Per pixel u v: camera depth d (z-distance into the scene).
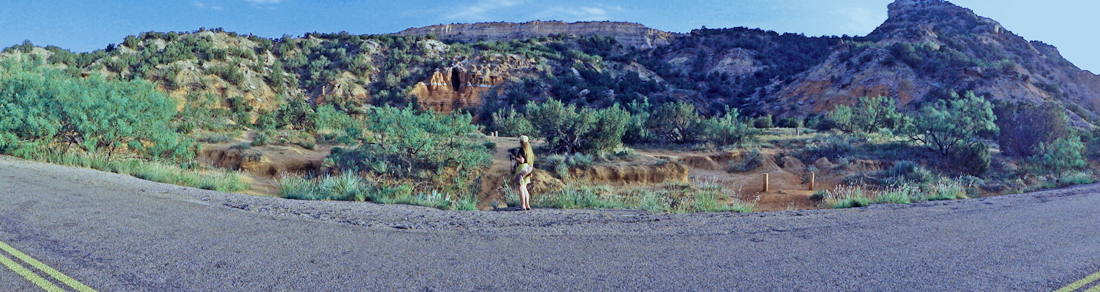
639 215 6.91
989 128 24.45
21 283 3.14
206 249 4.14
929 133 26.38
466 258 4.15
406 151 17.09
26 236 4.29
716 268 3.96
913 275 3.81
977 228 5.84
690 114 31.08
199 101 52.66
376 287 3.34
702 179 20.44
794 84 88.31
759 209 14.23
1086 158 24.27
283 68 78.62
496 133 34.97
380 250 4.34
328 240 4.66
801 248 4.71
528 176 8.66
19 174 8.46
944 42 104.44
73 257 3.74
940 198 11.83
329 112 37.12
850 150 26.45
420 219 6.10
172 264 3.68
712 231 5.53
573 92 78.50
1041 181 18.98
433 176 16.36
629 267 3.96
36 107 13.84
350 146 19.02
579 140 22.27
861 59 82.62
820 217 6.74
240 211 6.07
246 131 31.56
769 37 120.25
